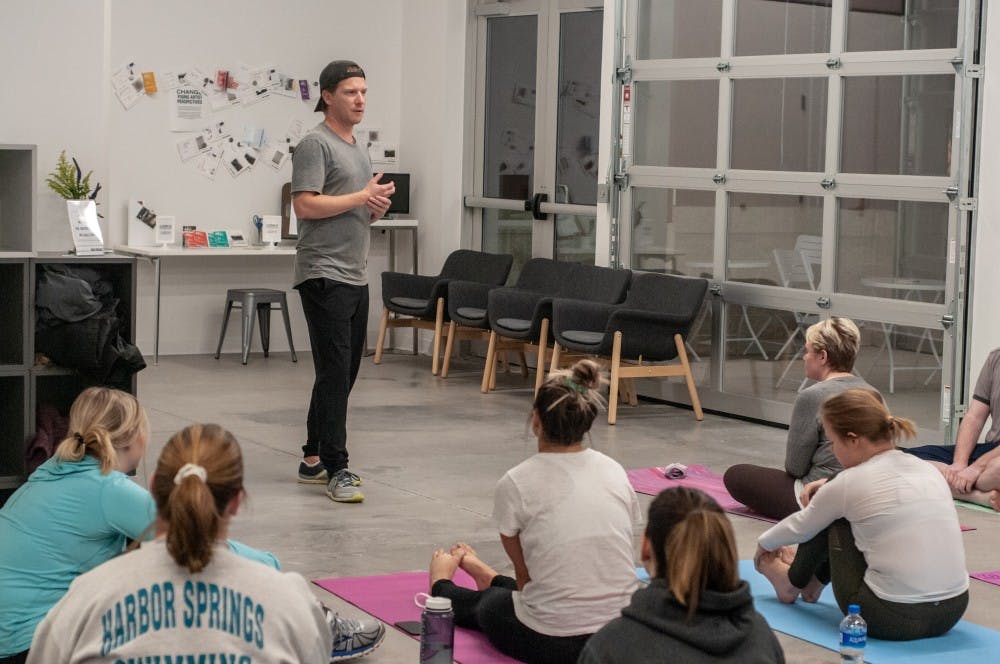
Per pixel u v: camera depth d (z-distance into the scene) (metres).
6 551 3.33
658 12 9.14
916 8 7.52
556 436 3.74
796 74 8.21
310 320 5.95
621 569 3.71
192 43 10.51
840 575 4.18
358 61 11.31
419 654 3.89
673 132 9.09
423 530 5.48
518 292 9.20
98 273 5.00
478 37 10.98
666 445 7.62
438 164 11.12
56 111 5.53
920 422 7.59
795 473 5.51
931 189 7.44
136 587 2.22
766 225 8.49
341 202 5.75
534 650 3.71
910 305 7.59
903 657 3.98
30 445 4.86
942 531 4.09
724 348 8.81
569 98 10.17
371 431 7.67
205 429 2.32
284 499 5.95
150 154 10.40
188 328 10.71
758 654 2.47
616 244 9.49
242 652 2.21
